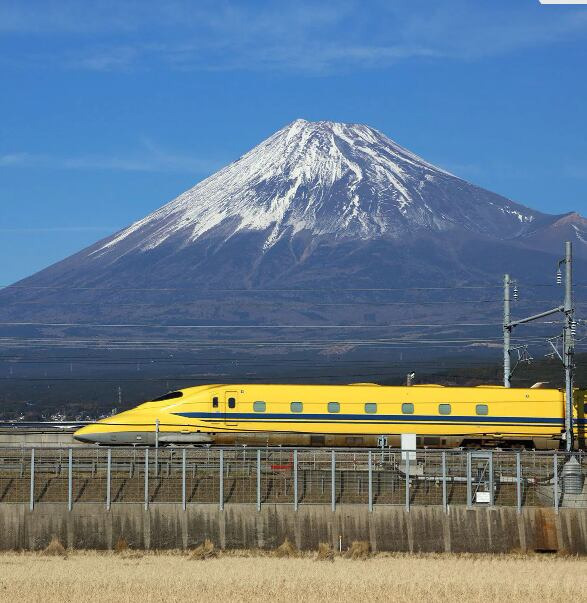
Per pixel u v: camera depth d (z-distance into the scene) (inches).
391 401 3457.2
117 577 2186.3
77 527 2659.9
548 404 3499.0
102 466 2849.4
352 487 2755.9
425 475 2783.0
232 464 2837.1
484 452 2714.1
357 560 2502.5
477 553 2640.3
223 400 3447.3
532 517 2679.6
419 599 1971.0
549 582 2153.1
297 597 1974.7
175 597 1962.4
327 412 3437.5
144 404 3503.9
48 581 2130.9
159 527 2662.4
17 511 2662.4
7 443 3511.3
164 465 2844.5
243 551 2623.0
